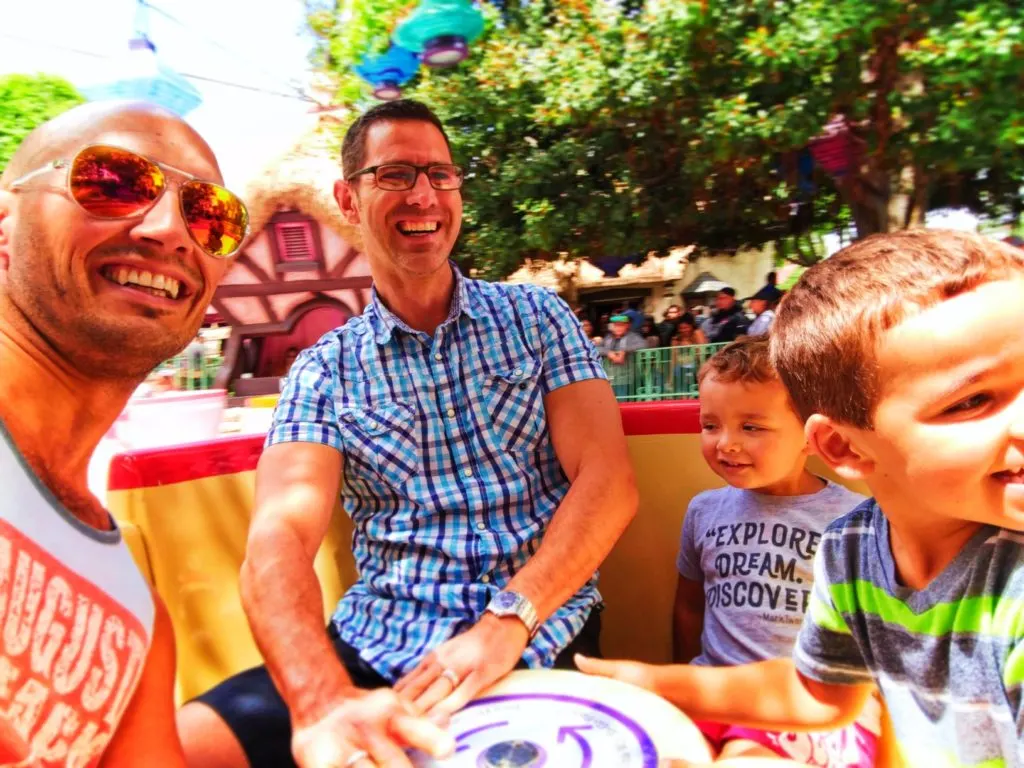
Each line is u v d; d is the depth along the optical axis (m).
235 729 1.29
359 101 8.23
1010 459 0.73
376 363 1.66
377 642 1.49
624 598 1.84
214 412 2.11
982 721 0.85
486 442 1.62
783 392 1.45
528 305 1.74
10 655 0.72
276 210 8.23
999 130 6.68
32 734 0.75
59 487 0.86
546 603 1.35
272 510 1.48
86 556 0.83
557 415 1.67
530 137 8.79
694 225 9.12
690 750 0.93
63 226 0.81
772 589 1.47
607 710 1.03
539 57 7.82
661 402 1.85
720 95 7.61
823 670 1.08
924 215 8.07
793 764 0.90
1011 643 0.79
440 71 8.22
